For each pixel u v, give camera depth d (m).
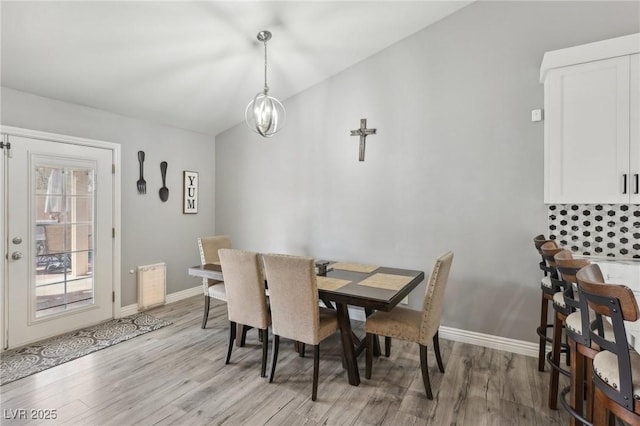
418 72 3.16
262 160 4.23
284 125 4.00
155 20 2.43
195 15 2.48
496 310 2.86
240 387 2.26
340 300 2.18
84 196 3.31
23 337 2.88
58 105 3.10
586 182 2.27
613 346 1.11
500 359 2.66
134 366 2.54
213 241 3.59
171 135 4.17
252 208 4.34
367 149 3.44
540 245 2.25
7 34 2.26
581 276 1.27
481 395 2.16
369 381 2.34
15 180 2.82
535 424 1.88
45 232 3.03
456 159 3.00
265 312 2.39
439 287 2.18
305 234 3.89
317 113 3.76
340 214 3.63
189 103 3.75
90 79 2.94
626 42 2.12
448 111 3.03
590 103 2.25
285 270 2.16
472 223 2.94
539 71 2.66
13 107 2.81
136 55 2.77
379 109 3.37
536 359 2.66
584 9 2.51
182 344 2.95
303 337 2.18
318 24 2.84
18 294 2.85
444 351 2.81
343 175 3.60
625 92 2.14
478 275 2.93
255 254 2.33
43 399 2.10
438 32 3.05
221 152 4.65
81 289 3.30
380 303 2.03
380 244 3.39
